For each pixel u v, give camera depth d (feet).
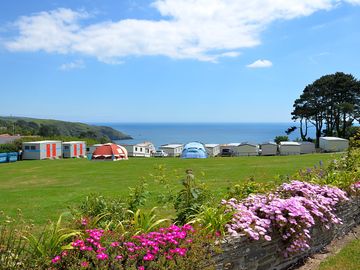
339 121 204.23
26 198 38.22
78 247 10.52
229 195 20.16
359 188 25.05
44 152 126.21
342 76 200.44
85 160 114.42
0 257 9.79
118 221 14.87
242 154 154.20
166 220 14.96
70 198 37.73
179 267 11.39
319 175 26.76
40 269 9.75
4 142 137.80
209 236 13.28
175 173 28.50
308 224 17.24
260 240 15.40
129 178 58.59
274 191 20.71
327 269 16.90
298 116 211.82
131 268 10.46
